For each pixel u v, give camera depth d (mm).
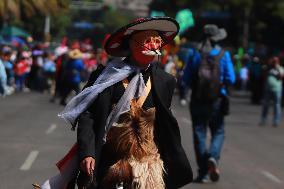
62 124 38406
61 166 11391
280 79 45656
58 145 29297
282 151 31469
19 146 28656
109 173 11047
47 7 80875
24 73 77125
